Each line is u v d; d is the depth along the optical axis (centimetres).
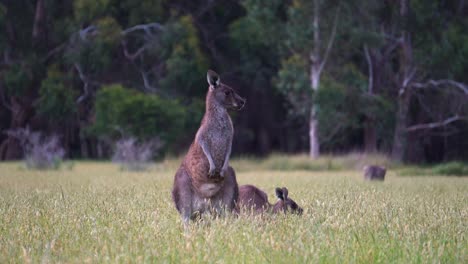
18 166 6638
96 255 1619
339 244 1747
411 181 4519
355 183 3978
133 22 9169
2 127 9788
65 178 4541
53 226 2005
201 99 9494
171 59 8675
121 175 5003
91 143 10000
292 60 8206
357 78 8150
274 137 10756
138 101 7925
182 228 2017
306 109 8162
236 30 9194
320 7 7950
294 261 1585
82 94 9356
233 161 7344
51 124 9306
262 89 9675
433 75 8369
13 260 1609
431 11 8069
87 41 8675
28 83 8706
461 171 6059
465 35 8094
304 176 5131
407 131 8356
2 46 8706
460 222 2108
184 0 9925
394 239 1816
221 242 1742
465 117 8244
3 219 2138
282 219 2075
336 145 10069
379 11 8356
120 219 2106
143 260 1580
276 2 8256
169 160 6869
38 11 9106
